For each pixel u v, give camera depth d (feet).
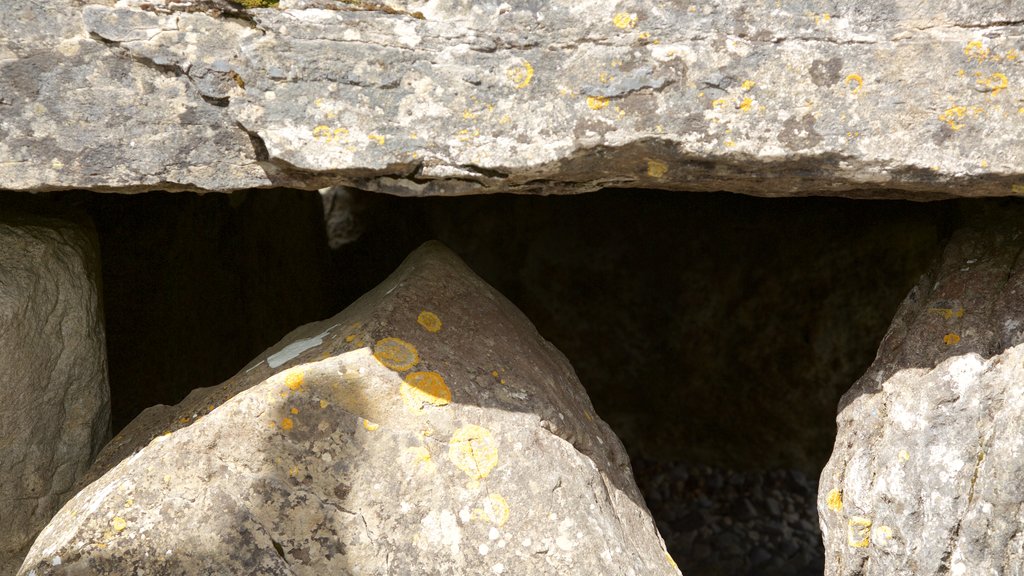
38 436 6.02
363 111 5.44
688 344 8.88
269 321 8.22
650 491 8.79
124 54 5.40
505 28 5.37
